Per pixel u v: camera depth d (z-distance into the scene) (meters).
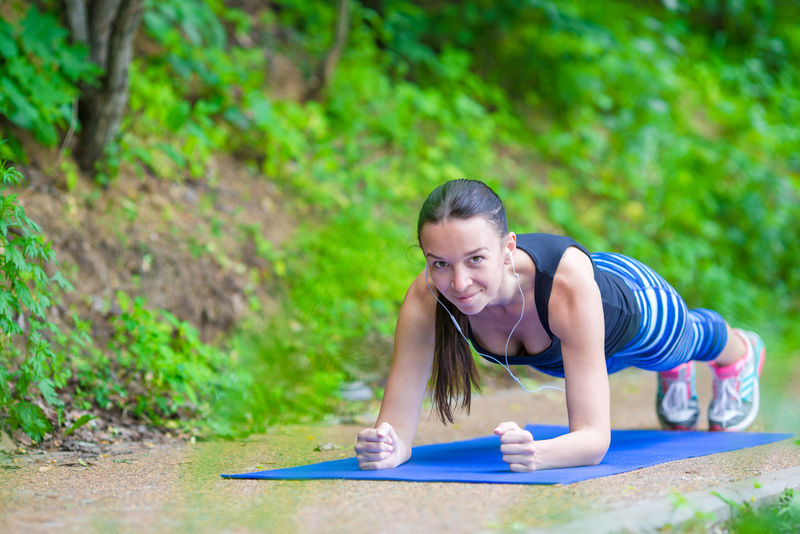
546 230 7.38
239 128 6.26
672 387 3.77
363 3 8.09
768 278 8.84
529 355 2.83
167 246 5.07
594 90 8.77
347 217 6.12
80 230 4.77
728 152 9.10
